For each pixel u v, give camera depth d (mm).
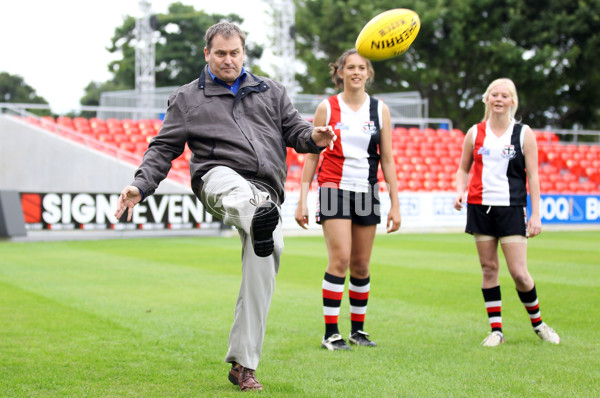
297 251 13656
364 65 5438
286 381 4426
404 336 5902
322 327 6250
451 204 20297
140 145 21031
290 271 10414
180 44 46156
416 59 34875
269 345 5516
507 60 32312
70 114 26844
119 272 10188
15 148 18484
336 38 36000
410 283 9133
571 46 33906
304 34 37062
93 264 11203
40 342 5543
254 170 4102
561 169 25266
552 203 21172
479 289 8602
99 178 18250
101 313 6844
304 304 7484
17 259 11891
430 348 5438
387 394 4145
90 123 21906
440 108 36062
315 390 4211
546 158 25141
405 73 34344
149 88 31203
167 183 17828
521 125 5762
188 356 5117
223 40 4086
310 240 16609
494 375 4602
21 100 51188
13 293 8055
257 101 4211
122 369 4730
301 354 5211
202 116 4141
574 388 4293
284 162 4301
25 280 9203
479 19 33156
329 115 5484
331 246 5441
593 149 25859
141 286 8758
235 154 4082
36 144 18453
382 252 13508
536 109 37125
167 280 9336
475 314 6938
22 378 4488
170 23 46938
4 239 15664
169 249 13859
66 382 4402
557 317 6785
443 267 10969
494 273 5789
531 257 12695
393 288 8688
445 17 33000
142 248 14062
